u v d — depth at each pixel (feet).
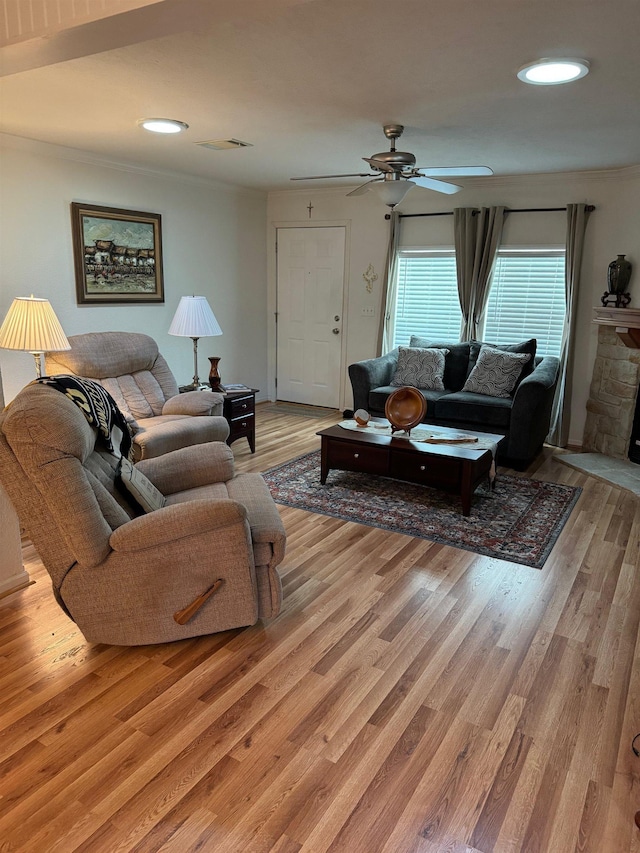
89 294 15.75
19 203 13.84
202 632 7.64
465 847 5.05
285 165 16.30
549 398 16.47
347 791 5.58
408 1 6.48
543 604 8.91
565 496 13.48
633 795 5.61
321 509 12.42
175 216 18.11
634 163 15.11
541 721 6.54
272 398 23.38
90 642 7.77
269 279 22.54
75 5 5.74
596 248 16.81
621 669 7.45
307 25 7.14
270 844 5.04
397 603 8.87
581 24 7.00
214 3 5.23
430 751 6.09
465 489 12.01
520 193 17.49
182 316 15.61
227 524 7.23
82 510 6.79
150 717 6.50
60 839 5.05
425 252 19.38
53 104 10.68
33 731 6.26
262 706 6.70
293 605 8.77
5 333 11.55
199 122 11.82
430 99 10.00
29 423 6.49
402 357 18.28
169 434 12.35
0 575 8.79
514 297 18.24
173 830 5.16
